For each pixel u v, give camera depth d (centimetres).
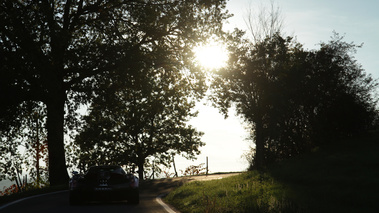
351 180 1272
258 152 2519
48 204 1396
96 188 1344
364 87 2380
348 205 912
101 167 1422
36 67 2284
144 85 2750
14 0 2300
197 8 2805
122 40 2556
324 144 2372
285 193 1134
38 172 3847
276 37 2688
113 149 4669
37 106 2594
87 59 2434
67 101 2552
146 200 1554
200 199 1276
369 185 1150
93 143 4556
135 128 4609
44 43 2291
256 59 2655
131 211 1173
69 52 2388
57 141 2658
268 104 2448
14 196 1688
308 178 1452
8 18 2261
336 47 2452
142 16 2589
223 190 1445
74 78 2617
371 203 898
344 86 2358
